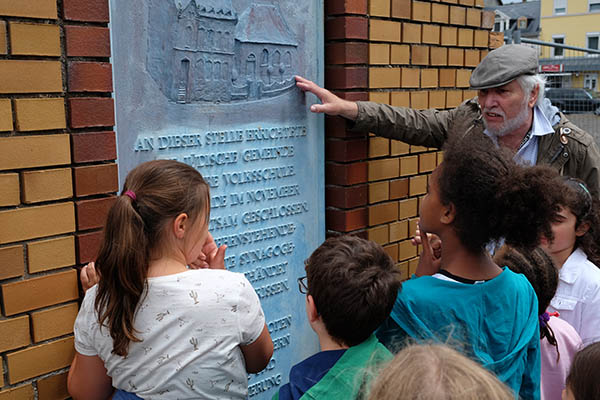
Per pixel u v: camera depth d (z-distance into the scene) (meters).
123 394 1.50
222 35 2.30
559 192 1.59
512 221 1.53
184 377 1.46
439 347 1.04
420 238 2.06
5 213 1.75
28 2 1.73
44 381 1.86
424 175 3.14
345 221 2.77
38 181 1.80
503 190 1.50
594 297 2.13
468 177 1.56
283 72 2.54
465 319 1.52
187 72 2.20
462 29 3.22
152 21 2.08
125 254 1.43
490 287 1.57
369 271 1.46
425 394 0.92
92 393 1.61
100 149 1.93
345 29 2.64
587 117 7.07
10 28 1.71
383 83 2.83
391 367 1.01
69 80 1.85
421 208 1.74
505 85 2.57
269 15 2.46
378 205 2.91
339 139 2.75
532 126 2.68
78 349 1.57
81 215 1.90
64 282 1.88
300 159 2.66
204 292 1.50
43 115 1.80
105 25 1.93
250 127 2.44
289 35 2.54
